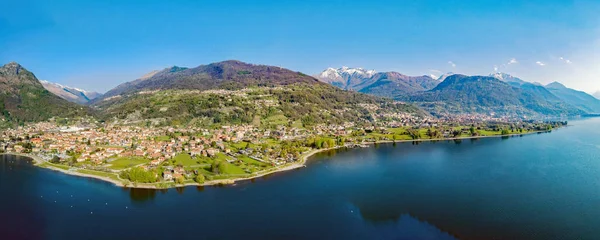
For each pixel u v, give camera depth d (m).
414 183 189.50
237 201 164.62
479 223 134.12
